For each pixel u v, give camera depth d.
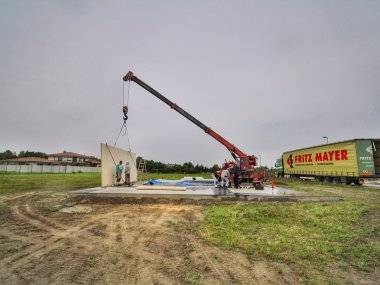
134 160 31.38
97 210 14.23
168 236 9.34
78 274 6.27
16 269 6.56
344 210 13.66
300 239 8.92
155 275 6.22
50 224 11.14
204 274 6.29
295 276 6.22
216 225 10.73
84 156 106.44
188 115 23.39
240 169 23.56
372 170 28.59
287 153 45.59
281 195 17.39
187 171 69.38
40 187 25.77
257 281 5.96
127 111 21.89
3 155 117.25
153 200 16.84
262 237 9.12
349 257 7.39
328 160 33.53
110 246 8.27
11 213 13.41
